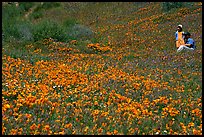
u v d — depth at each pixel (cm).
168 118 748
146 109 763
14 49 1769
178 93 945
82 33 2694
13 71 1119
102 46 2217
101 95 881
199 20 2611
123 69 1266
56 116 711
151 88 962
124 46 2180
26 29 2414
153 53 1716
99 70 1222
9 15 3916
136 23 2931
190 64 1370
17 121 653
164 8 3334
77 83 973
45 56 1544
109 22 3250
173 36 2247
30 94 788
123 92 921
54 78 1019
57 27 2469
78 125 668
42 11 4138
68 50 1945
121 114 743
